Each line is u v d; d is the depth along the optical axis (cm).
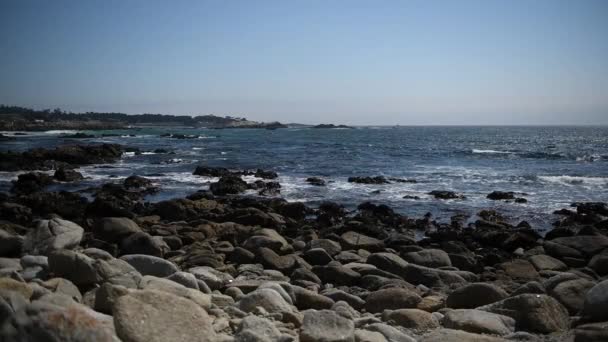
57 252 611
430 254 1045
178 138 7931
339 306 647
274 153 4741
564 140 8262
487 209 1945
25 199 1855
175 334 436
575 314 642
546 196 2267
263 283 738
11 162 3275
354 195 2292
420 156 4412
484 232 1449
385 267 946
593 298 582
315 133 12281
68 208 1769
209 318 484
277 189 2381
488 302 673
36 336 338
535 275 968
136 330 425
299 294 684
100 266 610
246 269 916
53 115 15662
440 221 1784
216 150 5138
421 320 591
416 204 2080
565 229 1414
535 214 1881
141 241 1010
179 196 2292
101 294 516
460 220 1766
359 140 7788
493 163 3778
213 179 2816
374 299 696
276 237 1184
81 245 1050
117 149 4366
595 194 2316
